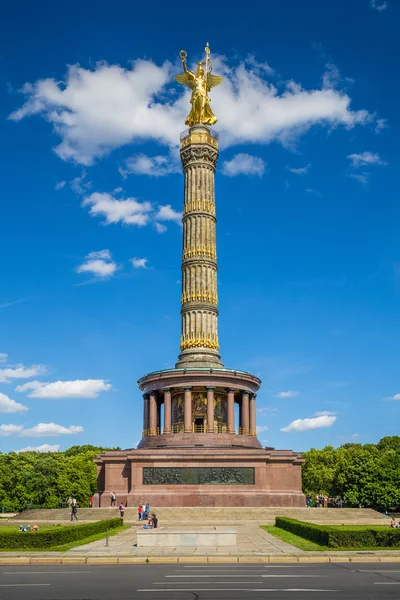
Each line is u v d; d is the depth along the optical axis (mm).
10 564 34188
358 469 101875
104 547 40188
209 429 79125
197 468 72625
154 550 38312
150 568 31531
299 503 73125
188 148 91125
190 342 84750
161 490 72000
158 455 72938
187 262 87375
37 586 25641
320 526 45094
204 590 24219
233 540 40500
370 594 23125
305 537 45500
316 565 32562
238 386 82500
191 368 80625
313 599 22156
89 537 47312
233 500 71562
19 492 104375
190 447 74875
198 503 71375
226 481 72438
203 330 85000
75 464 122562
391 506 97688
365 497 99125
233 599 22219
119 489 73625
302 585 25359
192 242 87938
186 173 91438
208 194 90188
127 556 35000
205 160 91125
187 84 96125
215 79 96000
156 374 82562
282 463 74500
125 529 55156
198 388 81438
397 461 102688
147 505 64000
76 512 66625
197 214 88625
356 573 29078
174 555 35281
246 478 72562
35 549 39250
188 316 85688
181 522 61469
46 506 105500
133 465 72812
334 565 32531
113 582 26562
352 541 39719
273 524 60188
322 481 122938
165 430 80500
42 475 106312
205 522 61250
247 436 82062
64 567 32406
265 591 23891
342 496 108062
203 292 86188
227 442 78375
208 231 88625
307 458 131750
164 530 43188
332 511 67125
